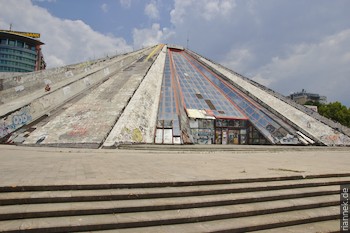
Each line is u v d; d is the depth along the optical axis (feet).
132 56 143.64
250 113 105.60
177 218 17.21
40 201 17.25
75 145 63.00
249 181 24.40
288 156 53.36
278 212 20.31
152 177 23.34
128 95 91.56
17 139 67.36
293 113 106.83
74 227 15.14
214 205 19.74
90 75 108.37
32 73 116.47
